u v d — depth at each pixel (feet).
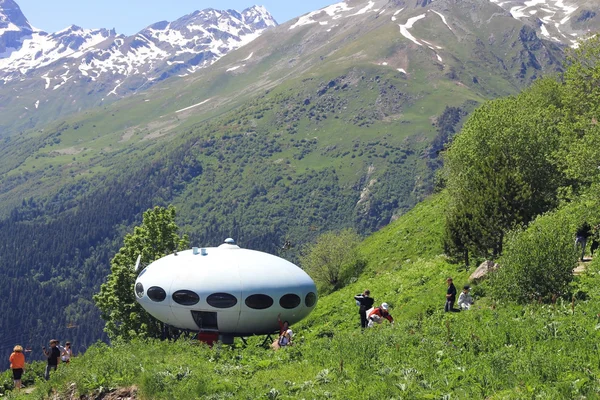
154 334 140.05
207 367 74.08
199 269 97.71
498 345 63.36
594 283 83.66
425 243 180.45
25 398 78.23
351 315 127.24
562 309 73.36
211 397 62.80
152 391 67.10
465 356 61.77
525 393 49.47
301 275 102.58
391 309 120.98
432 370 59.67
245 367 75.46
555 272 81.41
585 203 109.70
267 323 98.53
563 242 83.41
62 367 79.87
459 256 141.28
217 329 98.58
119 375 72.74
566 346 58.75
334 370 64.80
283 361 76.48
